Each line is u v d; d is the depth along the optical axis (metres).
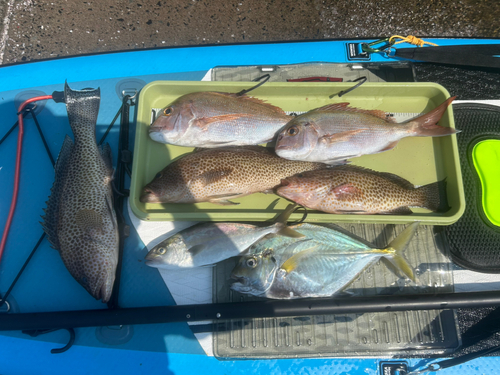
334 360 0.60
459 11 0.83
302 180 0.59
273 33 0.83
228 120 0.61
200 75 0.70
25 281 0.61
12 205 0.63
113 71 0.69
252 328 0.60
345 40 0.72
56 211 0.60
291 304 0.56
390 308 0.56
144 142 0.63
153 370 0.59
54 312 0.57
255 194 0.63
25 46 0.80
